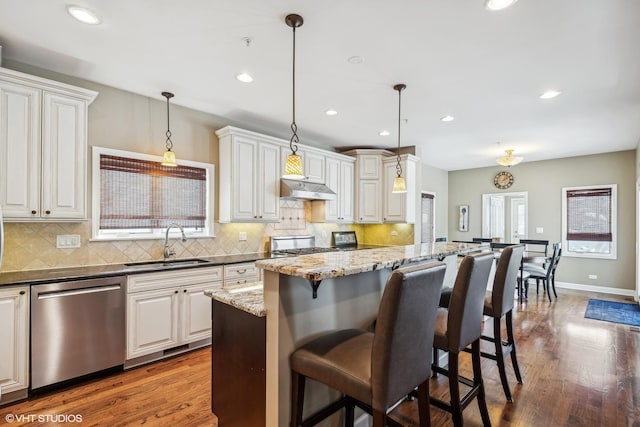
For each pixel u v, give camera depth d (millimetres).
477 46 2312
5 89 2328
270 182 4086
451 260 3084
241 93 3234
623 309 4742
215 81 2955
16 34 2211
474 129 4406
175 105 3551
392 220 5168
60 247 2828
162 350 2914
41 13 1974
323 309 1771
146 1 1857
